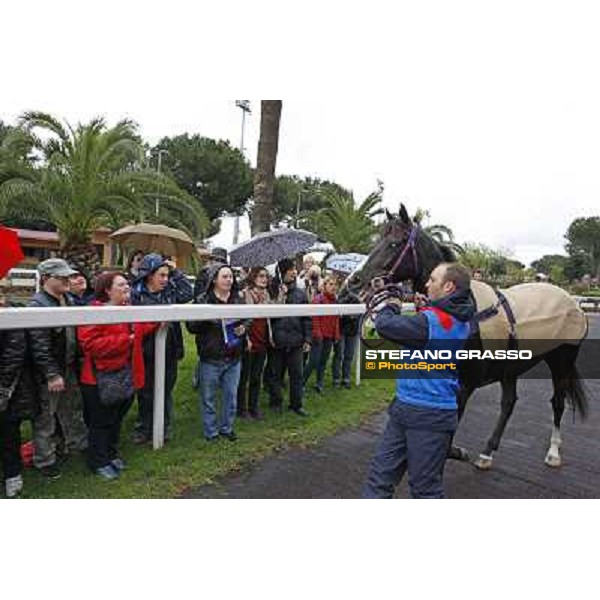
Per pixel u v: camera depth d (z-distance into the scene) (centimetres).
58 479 337
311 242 653
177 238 686
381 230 392
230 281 427
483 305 376
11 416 309
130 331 360
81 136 988
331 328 584
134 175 1023
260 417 483
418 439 254
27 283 1162
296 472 377
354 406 554
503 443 474
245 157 3219
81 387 345
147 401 405
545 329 400
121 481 339
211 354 409
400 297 288
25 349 308
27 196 980
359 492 348
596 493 371
